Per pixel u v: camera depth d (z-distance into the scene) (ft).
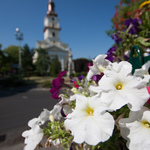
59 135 2.47
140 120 1.86
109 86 1.99
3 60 87.45
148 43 4.42
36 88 44.73
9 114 15.81
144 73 3.09
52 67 116.47
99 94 2.09
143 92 1.81
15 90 42.60
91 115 1.97
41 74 120.57
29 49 125.18
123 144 2.18
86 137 1.69
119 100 1.83
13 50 164.25
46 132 2.59
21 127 11.28
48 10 179.83
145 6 5.94
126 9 9.55
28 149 2.41
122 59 4.88
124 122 1.89
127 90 1.92
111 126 1.70
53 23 172.24
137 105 1.74
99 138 1.65
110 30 11.59
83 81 3.43
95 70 2.88
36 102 20.22
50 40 168.55
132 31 5.36
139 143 1.70
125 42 5.05
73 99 2.65
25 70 112.47
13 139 9.89
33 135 2.60
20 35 65.10
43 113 2.91
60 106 2.86
